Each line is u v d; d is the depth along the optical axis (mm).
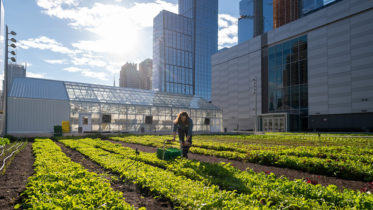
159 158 9484
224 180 6039
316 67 43094
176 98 46094
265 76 53188
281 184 5227
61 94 31781
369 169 7277
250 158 10297
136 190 5832
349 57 38781
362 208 3822
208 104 49281
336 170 7773
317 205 4035
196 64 158250
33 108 28094
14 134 26062
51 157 9078
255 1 102562
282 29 49469
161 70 136375
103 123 32938
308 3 114438
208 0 172500
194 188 5148
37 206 3613
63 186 5055
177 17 146125
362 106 36750
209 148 15141
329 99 40906
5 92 21625
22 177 6719
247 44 58125
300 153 11383
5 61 21531
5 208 4395
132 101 37375
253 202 4156
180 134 9727
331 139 22547
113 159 9414
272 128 48812
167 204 4855
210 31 170750
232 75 62406
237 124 60062
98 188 4973
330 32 41406
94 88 37531
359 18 37875
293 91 46906
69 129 28953
